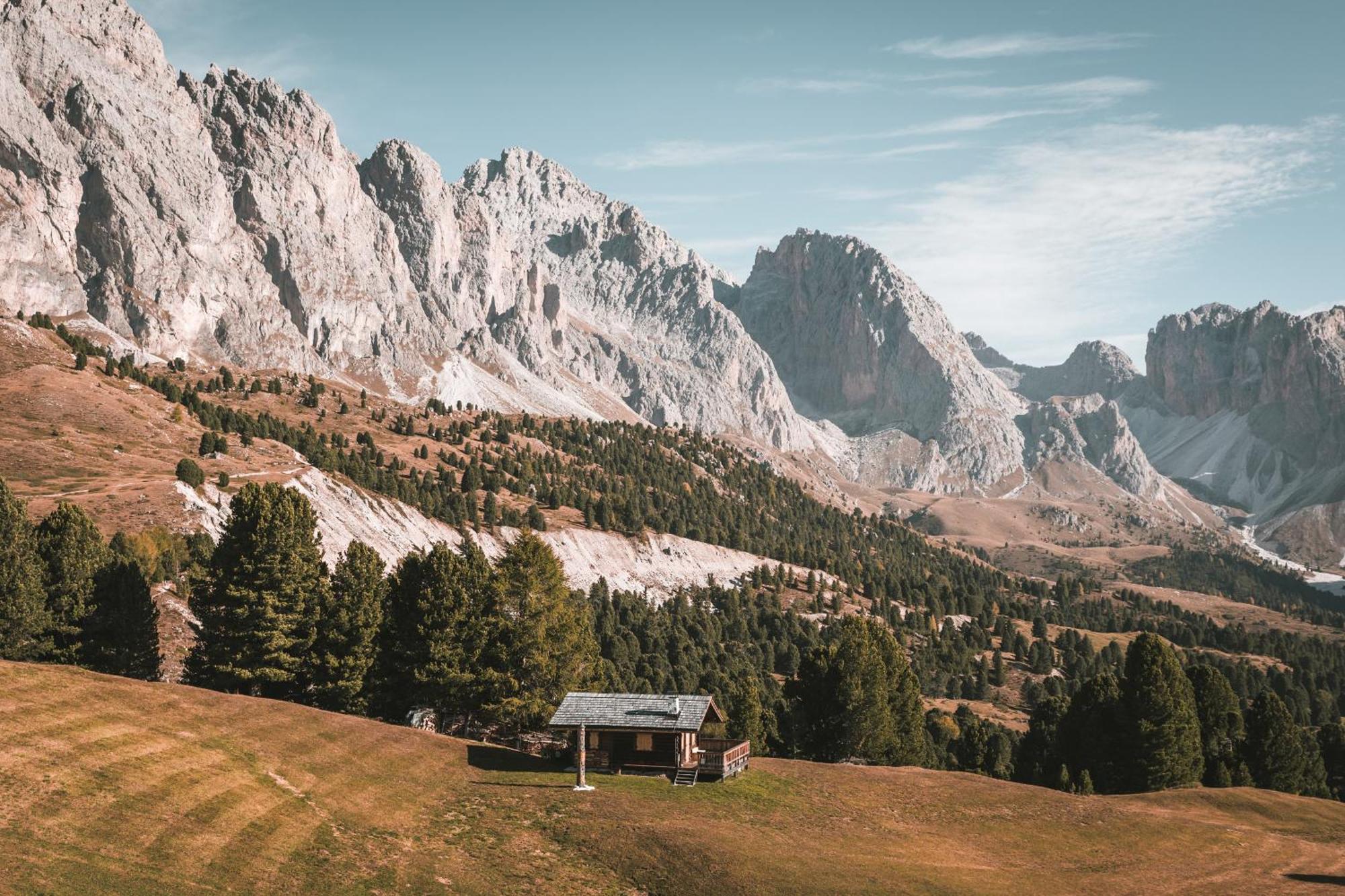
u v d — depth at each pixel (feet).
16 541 254.68
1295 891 211.41
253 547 276.82
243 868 149.59
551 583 294.87
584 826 195.00
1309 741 430.20
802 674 357.00
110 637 274.16
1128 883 210.59
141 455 635.25
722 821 210.38
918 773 281.54
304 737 214.90
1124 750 333.21
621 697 249.14
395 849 171.73
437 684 279.28
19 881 127.44
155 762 175.52
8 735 168.25
